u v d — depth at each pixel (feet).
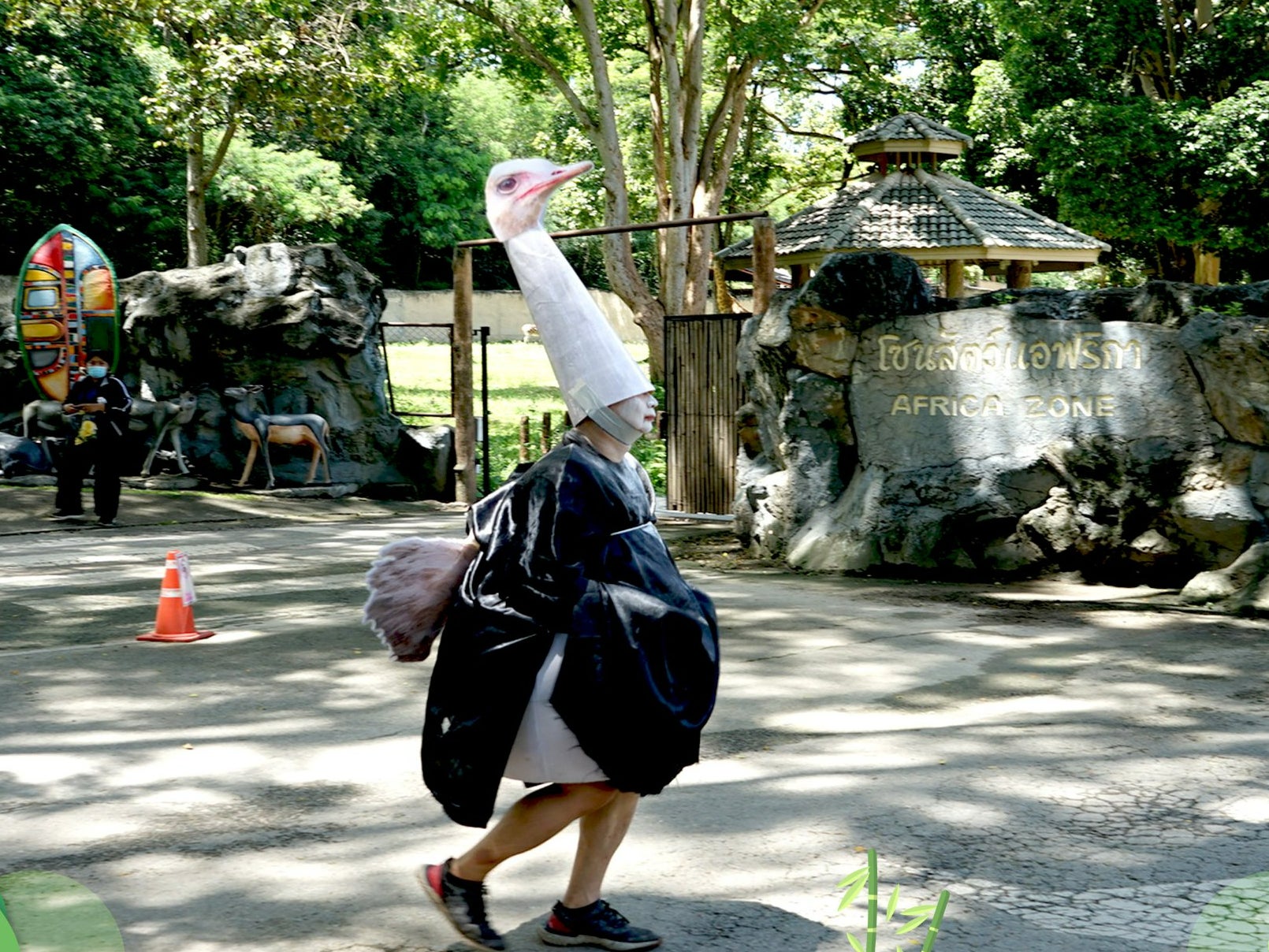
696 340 48.26
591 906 12.76
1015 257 63.87
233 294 60.80
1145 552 32.86
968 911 13.53
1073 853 15.23
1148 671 24.26
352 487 61.16
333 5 83.61
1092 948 12.61
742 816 16.58
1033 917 13.37
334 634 28.53
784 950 12.65
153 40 84.79
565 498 11.85
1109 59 83.41
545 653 11.84
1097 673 24.12
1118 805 16.93
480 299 172.55
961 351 34.96
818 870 14.74
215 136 130.11
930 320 35.37
